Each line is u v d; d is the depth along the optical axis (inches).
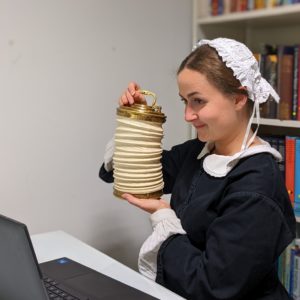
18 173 58.4
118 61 65.9
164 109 72.7
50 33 58.5
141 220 72.0
